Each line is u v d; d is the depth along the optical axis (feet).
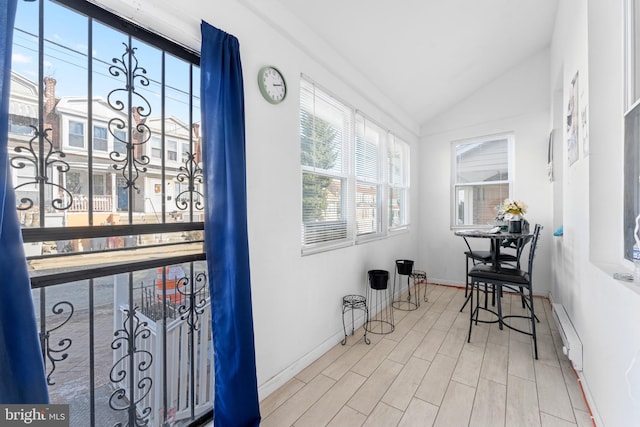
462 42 9.01
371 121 9.81
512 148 12.05
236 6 4.95
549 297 11.01
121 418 4.07
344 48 7.58
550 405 5.16
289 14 5.96
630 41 4.43
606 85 4.99
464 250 13.12
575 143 6.56
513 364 6.55
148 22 3.91
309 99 6.95
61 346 3.49
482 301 11.07
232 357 4.41
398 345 7.54
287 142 6.09
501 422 4.75
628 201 4.48
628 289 3.55
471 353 7.07
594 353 4.96
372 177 10.11
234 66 4.62
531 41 10.44
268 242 5.62
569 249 7.49
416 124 13.58
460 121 13.12
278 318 5.82
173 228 4.35
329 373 6.23
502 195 12.36
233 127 4.55
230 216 4.48
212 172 4.36
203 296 4.95
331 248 7.48
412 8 6.95
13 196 2.58
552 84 10.27
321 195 7.48
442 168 13.64
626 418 3.59
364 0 6.29
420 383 5.85
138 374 4.26
